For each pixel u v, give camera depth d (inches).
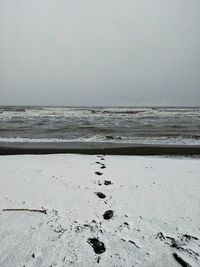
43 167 280.1
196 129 828.0
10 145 522.3
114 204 175.5
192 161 343.3
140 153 434.9
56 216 154.2
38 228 139.3
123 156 387.9
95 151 449.4
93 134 700.7
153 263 112.8
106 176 245.3
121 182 226.8
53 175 243.3
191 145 531.2
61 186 209.8
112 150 461.7
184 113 1696.6
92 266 109.7
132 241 129.0
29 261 111.9
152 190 206.4
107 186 214.2
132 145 529.7
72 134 702.5
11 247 121.7
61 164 299.9
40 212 159.5
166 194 197.6
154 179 239.0
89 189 203.9
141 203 178.5
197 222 152.0
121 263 112.3
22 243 125.1
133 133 722.2
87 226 142.6
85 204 173.3
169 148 485.4
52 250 120.0
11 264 109.8
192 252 120.1
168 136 656.4
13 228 138.9
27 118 1301.7
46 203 173.5
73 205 171.2
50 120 1183.6
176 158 396.8
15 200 177.9
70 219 150.9
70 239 129.4
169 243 128.3
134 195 194.1
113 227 143.0
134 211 165.0
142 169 281.0
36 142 569.9
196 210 168.9
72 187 207.8
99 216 156.4
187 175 256.8
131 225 145.8
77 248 122.0
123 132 746.8
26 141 583.2
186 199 187.9
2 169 267.6
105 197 188.2
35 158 350.0
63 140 601.0
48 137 648.4
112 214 159.2
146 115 1523.1
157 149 474.3
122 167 289.4
